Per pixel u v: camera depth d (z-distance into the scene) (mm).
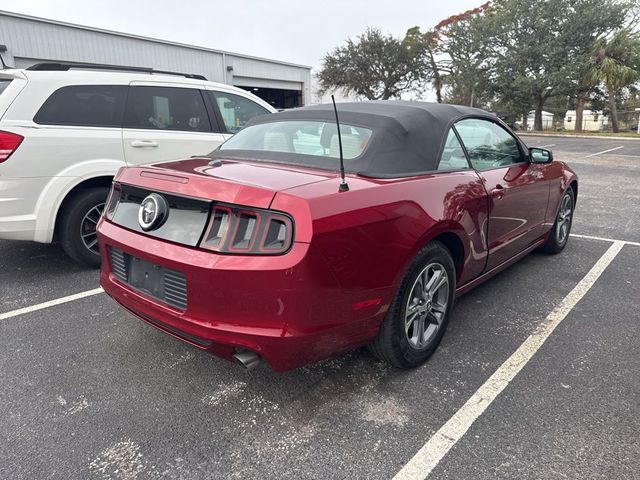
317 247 2020
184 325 2227
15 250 5117
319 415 2365
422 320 2756
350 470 2006
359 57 37500
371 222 2244
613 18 31344
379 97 39219
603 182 10344
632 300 3746
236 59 20781
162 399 2492
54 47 14023
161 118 4824
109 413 2377
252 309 2062
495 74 35438
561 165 4656
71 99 4203
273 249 2025
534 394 2520
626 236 5715
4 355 2922
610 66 30312
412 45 38594
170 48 17578
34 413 2371
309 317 2082
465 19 37938
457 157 3111
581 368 2771
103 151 4324
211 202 2160
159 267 2348
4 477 1958
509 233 3572
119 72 4672
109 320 3416
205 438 2201
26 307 3625
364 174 2535
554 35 33062
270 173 2439
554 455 2076
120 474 1984
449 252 2930
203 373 2742
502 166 3576
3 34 12867
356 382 2643
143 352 2975
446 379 2666
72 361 2861
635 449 2111
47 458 2068
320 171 2561
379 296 2359
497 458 2061
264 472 1997
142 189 2512
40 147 3930
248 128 3467
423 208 2531
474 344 3055
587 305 3650
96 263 4461
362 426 2279
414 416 2350
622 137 26703
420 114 2982
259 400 2486
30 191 3914
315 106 3365
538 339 3117
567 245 5301
